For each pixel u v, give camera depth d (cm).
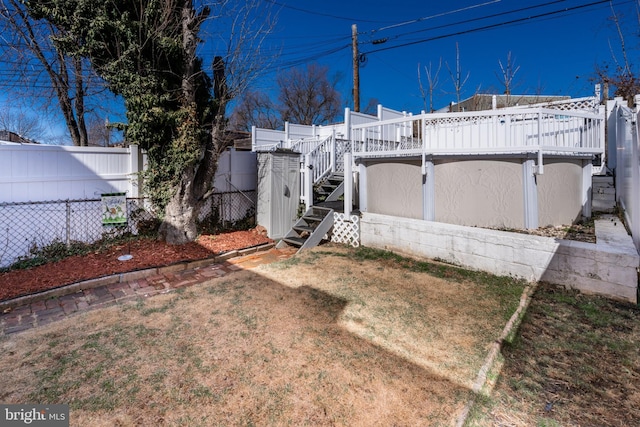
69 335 334
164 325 355
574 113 587
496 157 595
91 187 629
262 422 219
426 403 235
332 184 934
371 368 277
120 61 579
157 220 699
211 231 753
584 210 654
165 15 597
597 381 257
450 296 428
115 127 635
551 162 598
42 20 625
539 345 309
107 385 255
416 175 679
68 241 602
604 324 346
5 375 267
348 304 407
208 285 481
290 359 289
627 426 212
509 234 495
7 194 540
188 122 634
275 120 3697
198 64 666
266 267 561
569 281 436
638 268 397
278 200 765
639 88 880
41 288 445
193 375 268
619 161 662
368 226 675
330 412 227
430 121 802
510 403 235
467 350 302
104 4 560
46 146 576
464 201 627
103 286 482
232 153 830
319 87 3834
